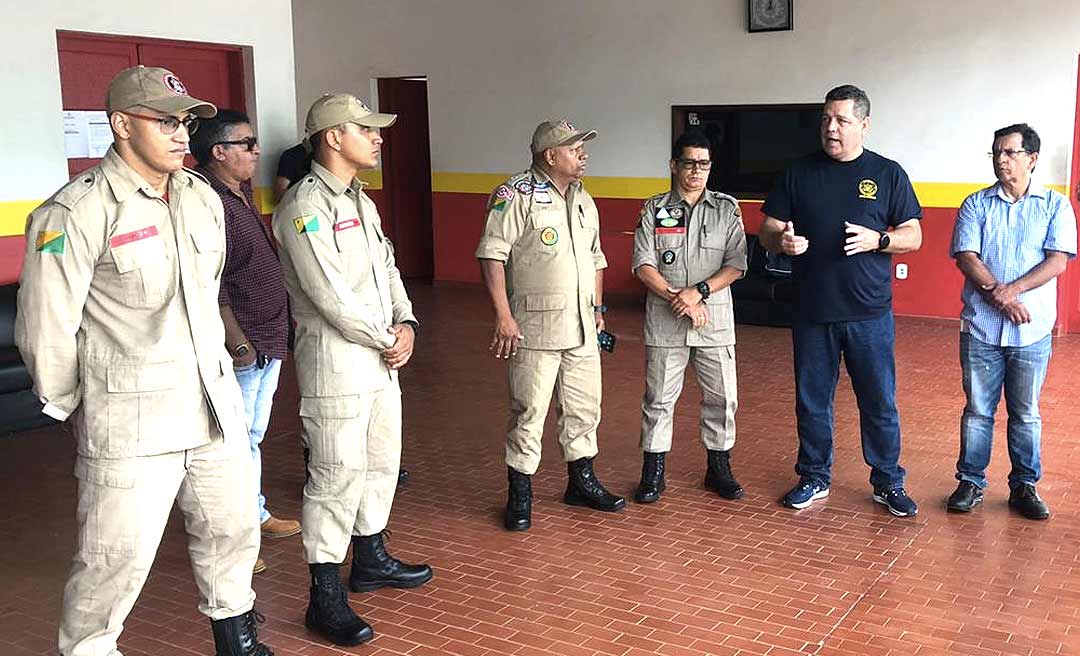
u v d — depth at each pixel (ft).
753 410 19.22
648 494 14.34
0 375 17.84
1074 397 19.75
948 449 16.46
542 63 32.83
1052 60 25.55
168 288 8.52
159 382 8.42
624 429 18.10
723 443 14.55
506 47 33.37
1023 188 12.93
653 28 30.86
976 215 13.20
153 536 8.55
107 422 8.33
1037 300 13.05
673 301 13.65
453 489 15.14
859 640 10.32
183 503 9.09
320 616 10.58
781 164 29.63
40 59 17.79
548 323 13.10
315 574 10.63
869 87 27.91
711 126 30.53
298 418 19.40
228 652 9.43
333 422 10.36
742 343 25.58
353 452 10.46
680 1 30.30
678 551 12.67
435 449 17.16
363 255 10.40
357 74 36.27
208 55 20.68
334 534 10.55
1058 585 11.49
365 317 10.16
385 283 10.77
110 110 8.27
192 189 8.86
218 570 9.27
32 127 17.85
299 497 14.92
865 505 14.08
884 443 13.64
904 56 27.32
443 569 12.26
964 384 13.67
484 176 34.55
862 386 13.60
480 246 13.05
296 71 37.37
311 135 10.30
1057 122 25.72
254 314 11.95
